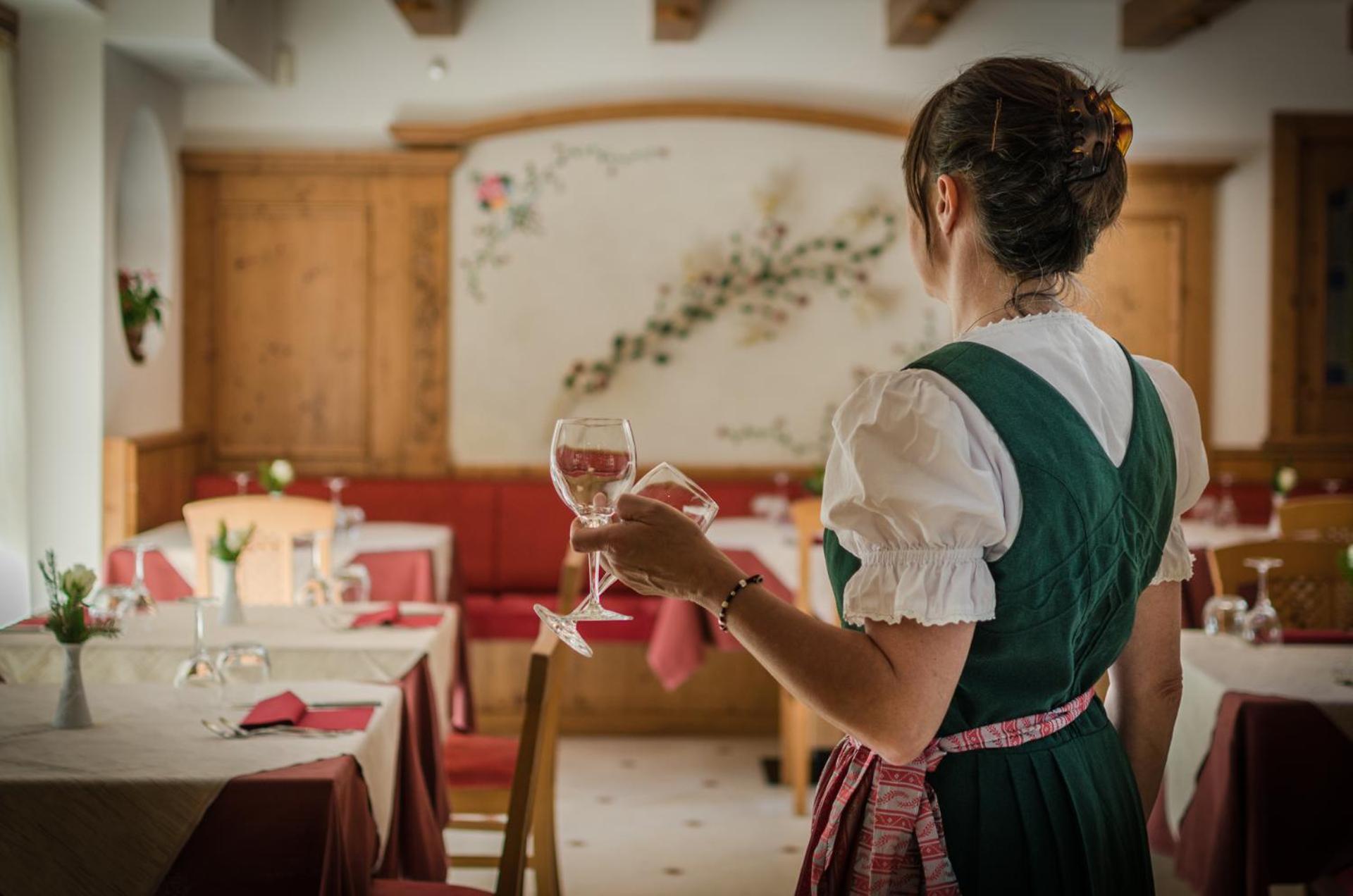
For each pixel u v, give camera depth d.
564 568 3.55
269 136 5.98
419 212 6.03
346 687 2.53
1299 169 6.21
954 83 1.19
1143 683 1.32
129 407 5.31
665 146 6.08
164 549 4.30
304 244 6.02
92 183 5.00
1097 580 1.11
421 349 6.07
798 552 4.43
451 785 3.16
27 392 4.97
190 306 6.00
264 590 3.81
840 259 6.12
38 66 4.95
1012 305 1.17
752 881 3.69
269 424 6.05
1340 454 6.25
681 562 1.12
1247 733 2.45
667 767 4.90
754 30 6.06
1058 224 1.14
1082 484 1.08
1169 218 6.22
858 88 6.07
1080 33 6.14
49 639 2.78
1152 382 1.23
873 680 1.02
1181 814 2.72
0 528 4.68
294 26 5.97
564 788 4.61
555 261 6.08
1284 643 3.03
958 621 1.02
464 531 5.89
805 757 4.30
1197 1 5.41
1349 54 6.20
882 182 6.10
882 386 1.10
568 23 6.03
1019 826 1.12
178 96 5.84
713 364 6.13
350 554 4.38
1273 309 6.23
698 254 6.10
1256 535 5.05
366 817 2.12
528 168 6.05
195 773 1.94
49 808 1.89
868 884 1.15
